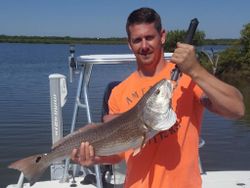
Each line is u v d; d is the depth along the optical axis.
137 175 1.15
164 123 1.06
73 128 2.10
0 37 78.69
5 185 3.57
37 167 1.25
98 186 1.84
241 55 12.21
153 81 1.17
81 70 2.10
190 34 1.16
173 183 1.11
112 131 1.15
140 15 1.16
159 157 1.12
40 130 5.61
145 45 1.15
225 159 4.45
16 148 4.71
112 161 1.23
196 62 1.03
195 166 1.13
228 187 2.02
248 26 12.42
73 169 2.12
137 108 1.11
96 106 6.70
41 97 8.96
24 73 16.45
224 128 5.93
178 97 1.14
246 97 9.02
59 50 56.72
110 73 11.89
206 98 1.11
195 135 1.14
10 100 8.51
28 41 78.69
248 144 5.04
